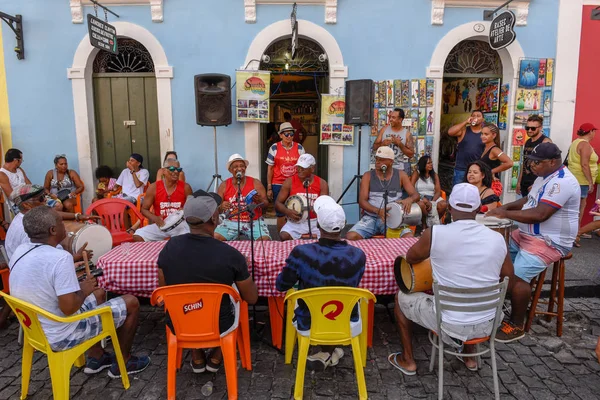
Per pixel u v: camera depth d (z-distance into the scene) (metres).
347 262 2.63
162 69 6.00
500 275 2.80
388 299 3.83
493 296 2.59
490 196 4.04
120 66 6.29
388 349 3.34
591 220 6.23
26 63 6.08
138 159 6.01
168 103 6.09
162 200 4.56
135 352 3.29
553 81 6.11
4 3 5.96
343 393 2.80
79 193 6.10
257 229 4.34
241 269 2.65
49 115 6.17
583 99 6.16
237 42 5.98
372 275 3.08
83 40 6.00
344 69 6.00
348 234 4.32
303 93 7.11
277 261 3.09
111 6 5.92
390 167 4.48
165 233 4.39
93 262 3.52
